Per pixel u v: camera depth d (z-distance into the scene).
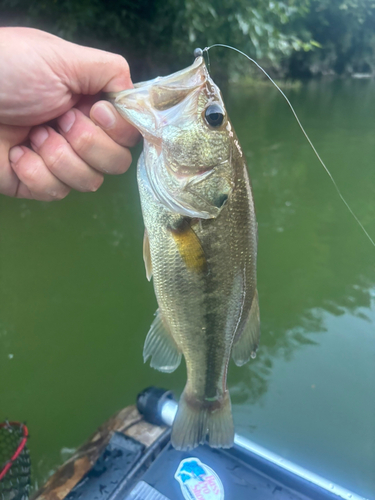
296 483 0.30
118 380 0.52
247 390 0.50
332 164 1.15
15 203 0.90
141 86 0.23
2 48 0.21
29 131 0.25
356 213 0.90
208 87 0.24
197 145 0.24
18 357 0.55
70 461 0.35
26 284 0.67
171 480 0.31
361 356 0.54
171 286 0.26
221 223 0.25
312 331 0.58
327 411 0.47
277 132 1.44
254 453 0.31
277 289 0.67
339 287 0.67
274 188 1.01
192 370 0.28
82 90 0.24
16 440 0.35
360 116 1.75
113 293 0.67
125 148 0.25
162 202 0.24
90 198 0.94
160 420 0.36
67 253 0.75
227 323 0.27
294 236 0.82
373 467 0.41
